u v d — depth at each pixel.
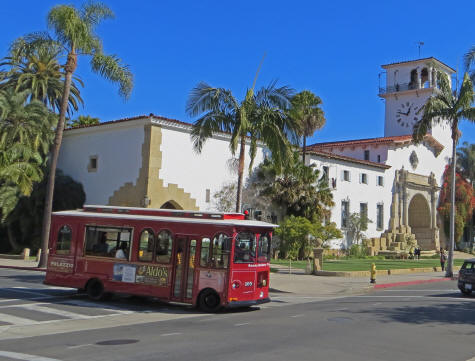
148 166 28.98
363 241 46.53
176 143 30.55
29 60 40.03
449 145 61.09
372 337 10.75
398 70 60.25
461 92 31.08
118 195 30.50
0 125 34.00
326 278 26.05
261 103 22.28
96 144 32.56
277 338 10.45
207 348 9.32
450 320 13.51
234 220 15.27
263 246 15.75
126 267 15.80
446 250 58.88
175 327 11.91
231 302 14.42
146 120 29.38
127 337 10.48
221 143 33.12
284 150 22.02
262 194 35.75
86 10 25.89
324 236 37.41
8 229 34.84
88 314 13.81
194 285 14.89
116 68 25.41
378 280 26.64
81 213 16.94
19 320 12.47
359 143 52.88
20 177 31.75
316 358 8.59
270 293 20.53
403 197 52.50
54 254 17.08
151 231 15.66
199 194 31.55
